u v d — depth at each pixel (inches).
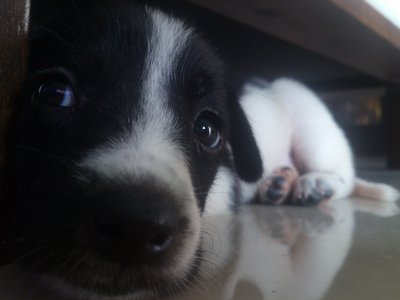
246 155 7.2
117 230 3.2
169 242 3.6
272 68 14.1
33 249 3.7
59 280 3.6
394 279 4.1
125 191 3.4
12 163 4.3
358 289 3.9
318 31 10.2
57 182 3.7
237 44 11.3
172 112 4.6
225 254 5.0
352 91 17.3
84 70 4.5
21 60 4.3
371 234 6.0
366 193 9.8
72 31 4.7
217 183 7.2
